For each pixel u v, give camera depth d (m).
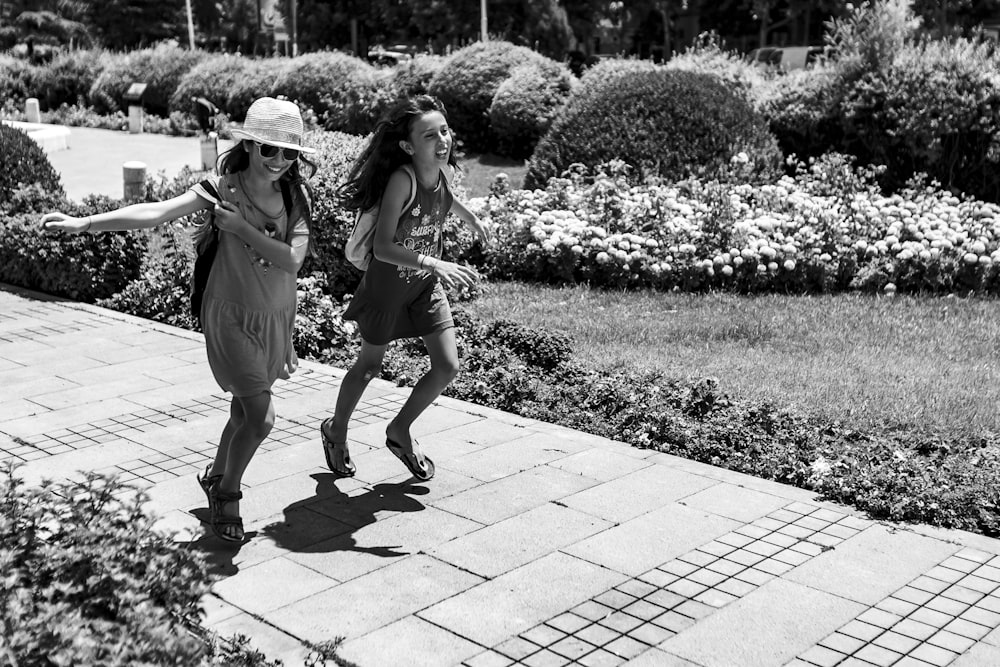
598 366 7.30
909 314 8.94
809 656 3.84
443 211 5.16
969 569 4.57
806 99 15.79
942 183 14.84
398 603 4.20
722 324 8.52
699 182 11.57
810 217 10.41
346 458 5.41
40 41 48.47
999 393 6.80
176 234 9.76
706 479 5.55
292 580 4.39
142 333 8.52
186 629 3.45
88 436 6.11
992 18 39.94
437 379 5.18
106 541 3.35
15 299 9.71
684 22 60.22
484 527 4.93
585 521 5.00
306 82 24.56
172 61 29.55
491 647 3.88
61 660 2.58
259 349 4.59
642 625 4.04
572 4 53.53
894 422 6.26
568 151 13.21
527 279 10.42
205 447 5.94
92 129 27.91
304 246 4.61
